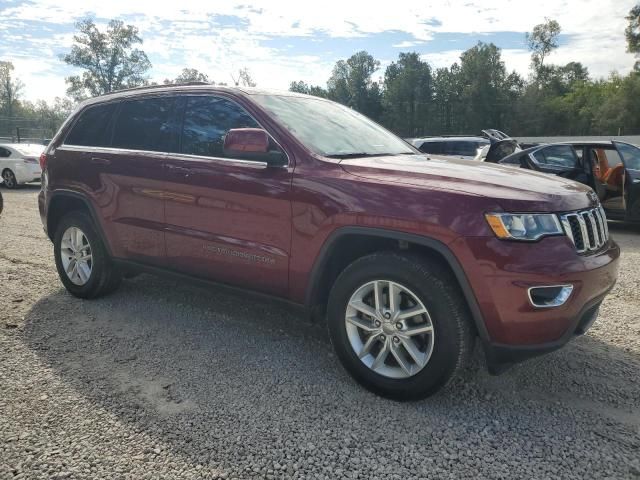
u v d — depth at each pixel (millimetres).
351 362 3145
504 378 3326
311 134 3582
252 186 3432
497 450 2580
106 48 68312
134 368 3432
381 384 3021
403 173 3064
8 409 2898
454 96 90312
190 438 2652
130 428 2734
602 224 3127
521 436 2699
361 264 3039
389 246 3145
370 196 2975
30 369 3387
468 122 86625
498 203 2680
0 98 64062
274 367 3469
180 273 4004
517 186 2863
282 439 2654
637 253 7059
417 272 2820
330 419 2840
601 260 2896
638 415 2910
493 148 11141
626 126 65000
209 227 3693
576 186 3154
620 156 8641
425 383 2865
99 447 2570
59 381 3230
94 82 69062
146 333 4027
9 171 16719
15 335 3945
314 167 3262
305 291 3283
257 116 3582
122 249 4359
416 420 2836
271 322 4281
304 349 3764
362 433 2713
